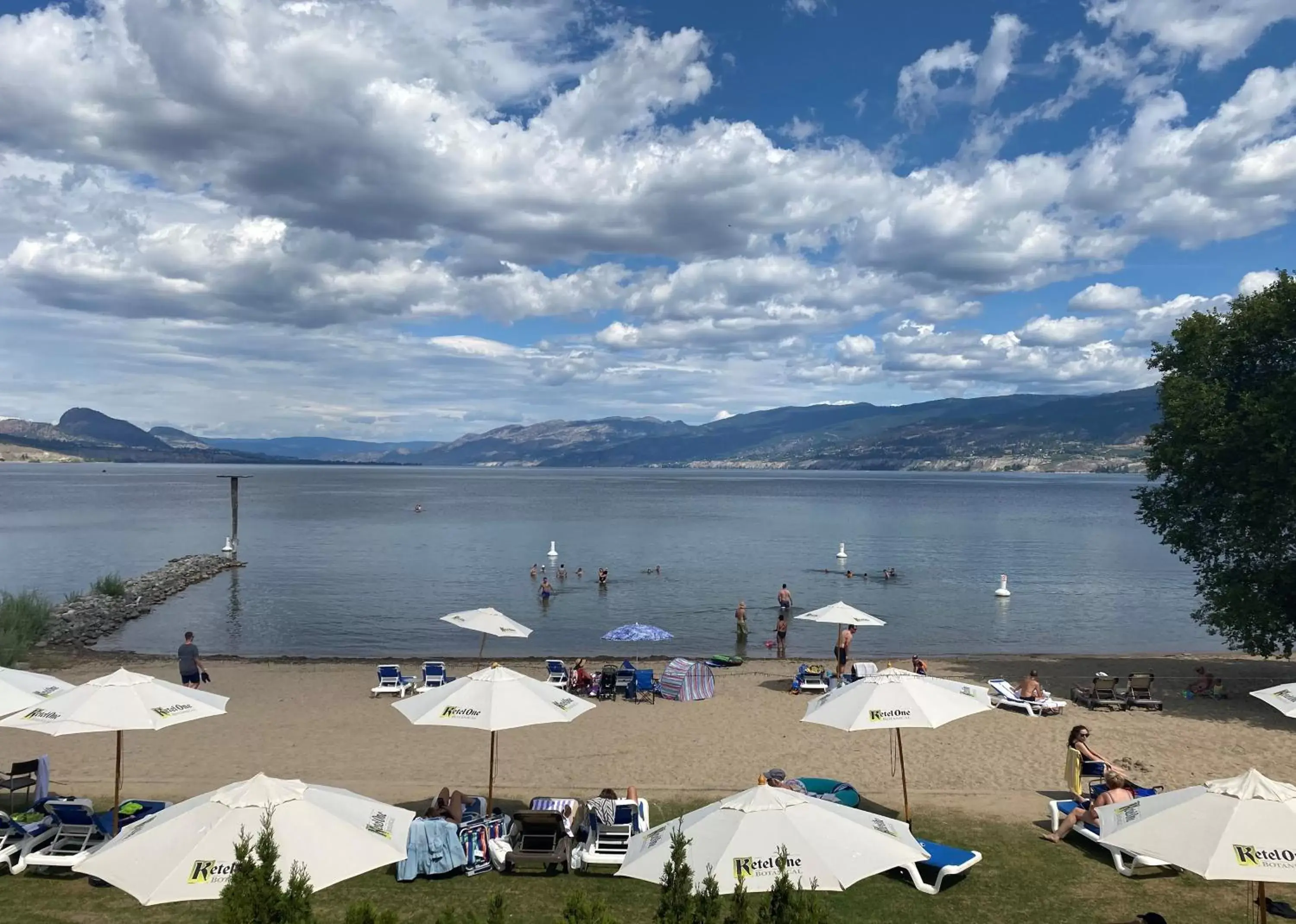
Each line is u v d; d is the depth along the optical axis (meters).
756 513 130.50
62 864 12.38
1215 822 9.09
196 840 8.34
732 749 19.64
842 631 28.73
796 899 7.17
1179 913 11.58
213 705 13.39
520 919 11.28
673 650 35.59
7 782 14.47
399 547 74.69
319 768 17.97
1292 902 11.91
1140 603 47.91
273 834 8.23
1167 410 24.61
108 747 19.45
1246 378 24.47
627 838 13.25
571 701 14.48
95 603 42.09
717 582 54.59
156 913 11.23
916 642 37.38
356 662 31.19
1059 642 37.84
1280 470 22.25
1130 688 23.50
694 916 7.33
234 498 65.62
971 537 90.12
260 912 6.96
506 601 46.97
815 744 20.08
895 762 18.59
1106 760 18.70
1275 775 17.62
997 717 22.36
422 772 17.81
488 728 13.16
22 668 29.12
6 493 168.75
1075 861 13.29
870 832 9.42
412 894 12.10
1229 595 23.73
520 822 13.17
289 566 61.16
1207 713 22.89
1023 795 16.38
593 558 67.19
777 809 9.32
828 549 75.75
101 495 163.62
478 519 112.12
